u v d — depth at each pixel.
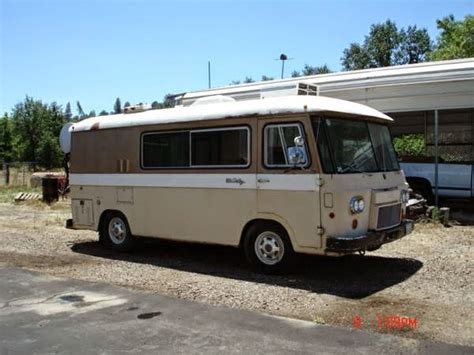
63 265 9.26
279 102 7.79
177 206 9.07
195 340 5.30
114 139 10.12
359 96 15.05
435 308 6.24
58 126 56.28
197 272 8.48
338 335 5.35
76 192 10.92
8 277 8.23
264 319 5.90
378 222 7.79
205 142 8.64
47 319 6.10
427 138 16.70
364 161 7.97
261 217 7.94
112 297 6.96
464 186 13.82
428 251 9.68
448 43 44.47
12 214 17.47
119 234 10.29
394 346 5.02
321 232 7.30
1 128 66.69
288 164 7.62
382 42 50.84
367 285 7.38
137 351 5.05
